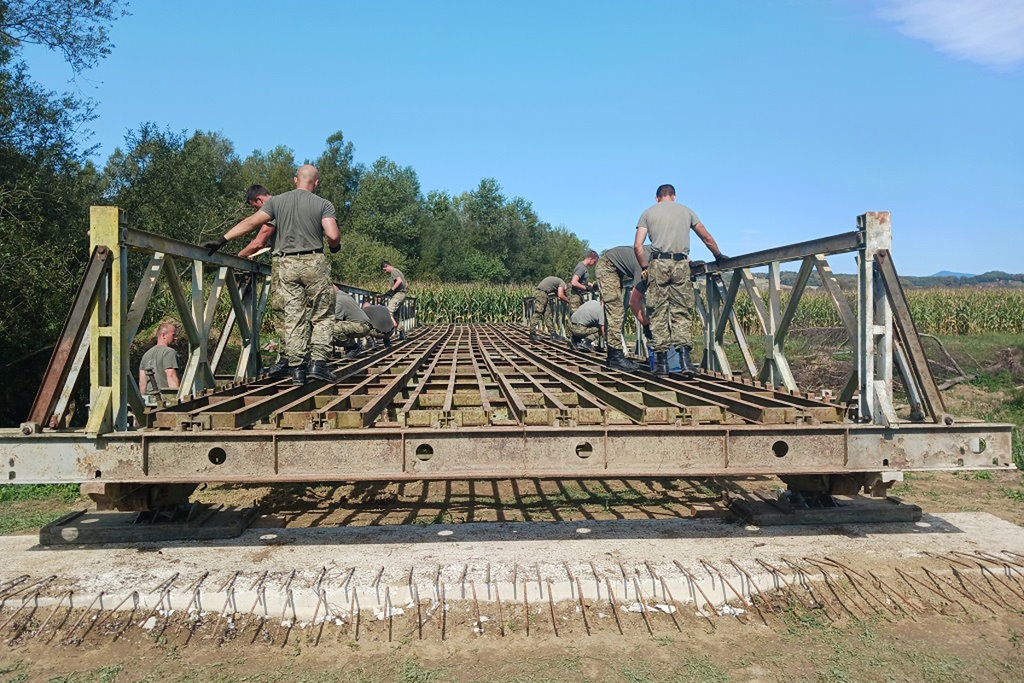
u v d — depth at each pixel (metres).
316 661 2.86
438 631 3.07
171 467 3.24
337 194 58.53
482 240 66.06
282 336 4.94
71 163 12.17
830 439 3.42
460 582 3.28
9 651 2.93
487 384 5.77
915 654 2.88
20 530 4.54
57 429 3.28
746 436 3.36
